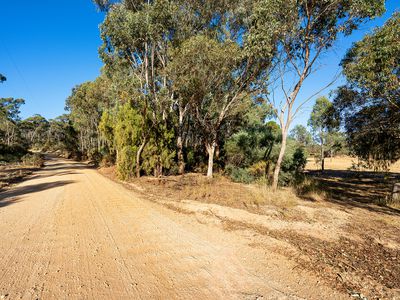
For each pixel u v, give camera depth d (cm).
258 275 319
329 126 1175
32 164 2600
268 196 791
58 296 268
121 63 1351
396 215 652
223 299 265
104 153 2475
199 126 1482
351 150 1124
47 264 345
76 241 434
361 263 360
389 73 671
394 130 870
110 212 641
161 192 939
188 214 623
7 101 4934
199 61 1070
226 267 340
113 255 376
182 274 319
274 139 1399
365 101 906
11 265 341
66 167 2525
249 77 1219
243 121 1759
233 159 1484
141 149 1328
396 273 331
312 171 2598
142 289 283
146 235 467
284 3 800
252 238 454
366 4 734
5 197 888
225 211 635
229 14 1262
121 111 1413
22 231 488
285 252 393
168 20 1184
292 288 289
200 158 1925
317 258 373
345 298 270
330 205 766
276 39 897
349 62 854
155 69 1432
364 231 512
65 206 713
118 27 1130
